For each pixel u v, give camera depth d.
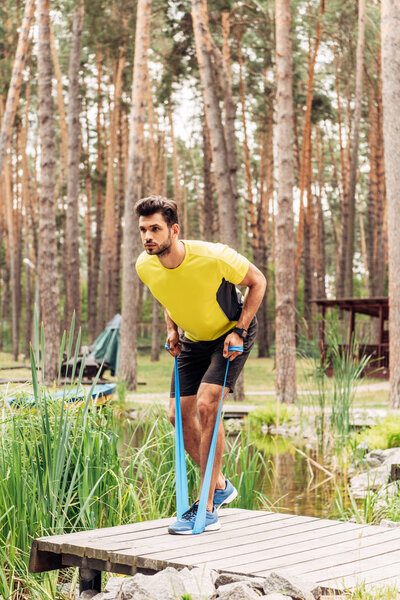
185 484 4.44
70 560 3.99
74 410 5.26
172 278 4.10
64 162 38.50
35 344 4.82
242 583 3.21
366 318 48.47
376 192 37.41
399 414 12.96
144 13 21.94
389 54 16.09
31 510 4.71
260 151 43.69
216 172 19.69
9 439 5.11
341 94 42.09
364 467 9.62
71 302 26.66
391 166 16.08
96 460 5.18
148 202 3.99
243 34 32.50
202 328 4.31
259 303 4.26
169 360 38.12
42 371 4.85
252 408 17.42
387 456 9.86
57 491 4.75
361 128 41.34
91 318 37.19
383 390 22.62
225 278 4.15
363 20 29.92
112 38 29.61
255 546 3.97
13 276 38.72
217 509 4.90
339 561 3.69
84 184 43.56
